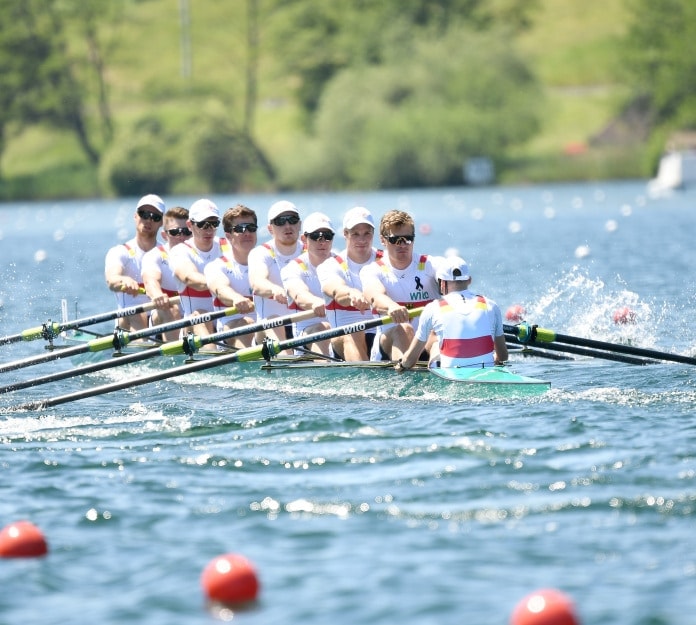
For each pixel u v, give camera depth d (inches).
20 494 1386.6
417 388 1902.1
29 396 2228.1
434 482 1362.0
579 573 1071.6
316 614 1001.5
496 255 4717.0
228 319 2380.7
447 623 971.9
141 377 1932.8
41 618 1015.6
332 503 1299.2
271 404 1942.7
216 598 1031.6
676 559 1098.1
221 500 1328.7
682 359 1973.4
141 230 2674.7
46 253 5698.8
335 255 2138.3
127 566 1129.4
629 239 5191.9
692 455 1429.6
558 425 1617.9
